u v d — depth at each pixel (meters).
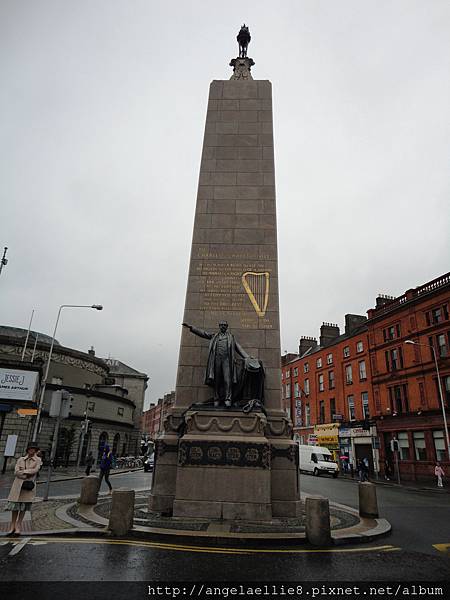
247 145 17.03
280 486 11.91
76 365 57.38
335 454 49.81
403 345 41.84
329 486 27.06
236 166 16.66
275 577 6.71
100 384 62.53
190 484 10.98
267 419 12.78
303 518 11.41
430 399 38.00
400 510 15.78
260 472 11.05
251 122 17.47
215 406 12.22
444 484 33.75
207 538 8.68
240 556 7.77
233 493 10.89
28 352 51.72
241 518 10.68
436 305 38.91
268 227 15.59
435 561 7.84
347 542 9.05
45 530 9.14
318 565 7.37
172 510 11.06
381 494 23.48
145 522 9.97
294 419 61.81
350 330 52.94
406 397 40.78
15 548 7.82
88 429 50.41
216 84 18.34
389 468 40.25
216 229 15.60
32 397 33.50
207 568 7.02
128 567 6.93
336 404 51.84
